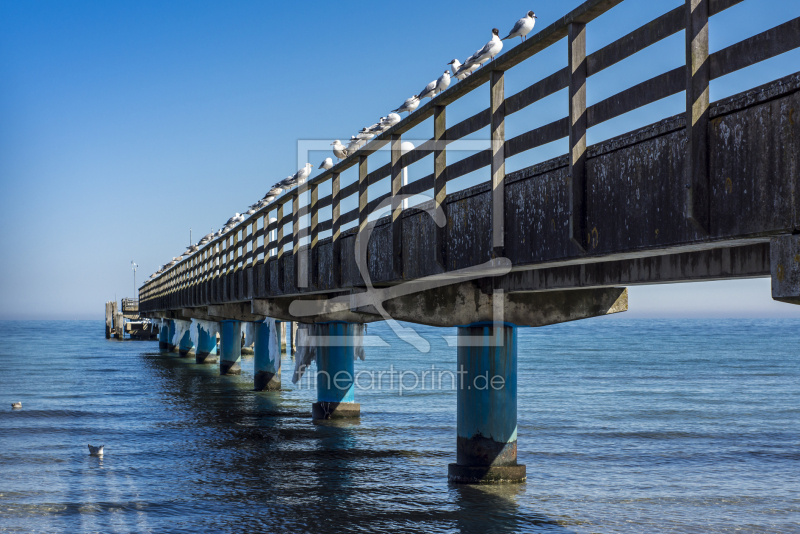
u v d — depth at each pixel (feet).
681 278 23.34
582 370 145.89
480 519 37.93
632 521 39.32
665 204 17.54
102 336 383.65
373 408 80.07
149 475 48.39
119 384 109.91
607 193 19.93
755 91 15.08
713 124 16.24
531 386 112.27
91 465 51.55
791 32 14.58
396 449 56.85
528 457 55.83
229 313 98.07
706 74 16.34
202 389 100.94
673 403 90.48
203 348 157.58
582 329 487.61
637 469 52.21
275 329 98.12
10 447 58.44
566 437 64.90
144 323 323.78
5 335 404.77
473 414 41.45
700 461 55.42
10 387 106.11
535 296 38.93
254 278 67.36
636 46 19.27
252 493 43.52
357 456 54.13
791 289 14.38
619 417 77.61
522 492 42.04
